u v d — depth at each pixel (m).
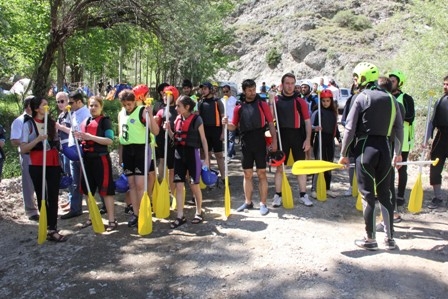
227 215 5.73
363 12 51.75
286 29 51.47
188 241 4.99
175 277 4.14
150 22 13.91
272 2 58.44
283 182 6.12
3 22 10.73
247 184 6.04
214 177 5.75
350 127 4.46
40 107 5.05
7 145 10.05
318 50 46.75
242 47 53.06
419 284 3.82
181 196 5.56
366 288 3.77
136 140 5.41
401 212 5.95
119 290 3.94
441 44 10.78
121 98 5.43
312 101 8.66
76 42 15.78
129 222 5.56
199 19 14.78
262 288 3.85
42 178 5.00
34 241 5.16
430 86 10.59
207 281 4.03
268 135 6.33
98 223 5.32
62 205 6.55
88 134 5.20
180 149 5.51
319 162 4.88
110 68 26.42
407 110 5.73
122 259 4.57
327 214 5.90
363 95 4.44
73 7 13.05
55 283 4.11
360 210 6.07
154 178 5.92
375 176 4.51
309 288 3.81
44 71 13.95
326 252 4.52
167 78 29.58
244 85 5.68
